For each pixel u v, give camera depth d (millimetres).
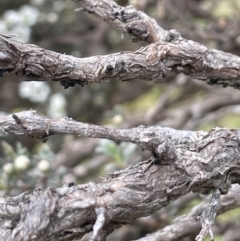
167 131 436
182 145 431
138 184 395
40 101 1031
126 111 1238
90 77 438
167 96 1056
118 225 395
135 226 784
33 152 1094
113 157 770
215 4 1139
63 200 368
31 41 1071
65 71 428
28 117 395
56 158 1033
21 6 1153
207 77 486
